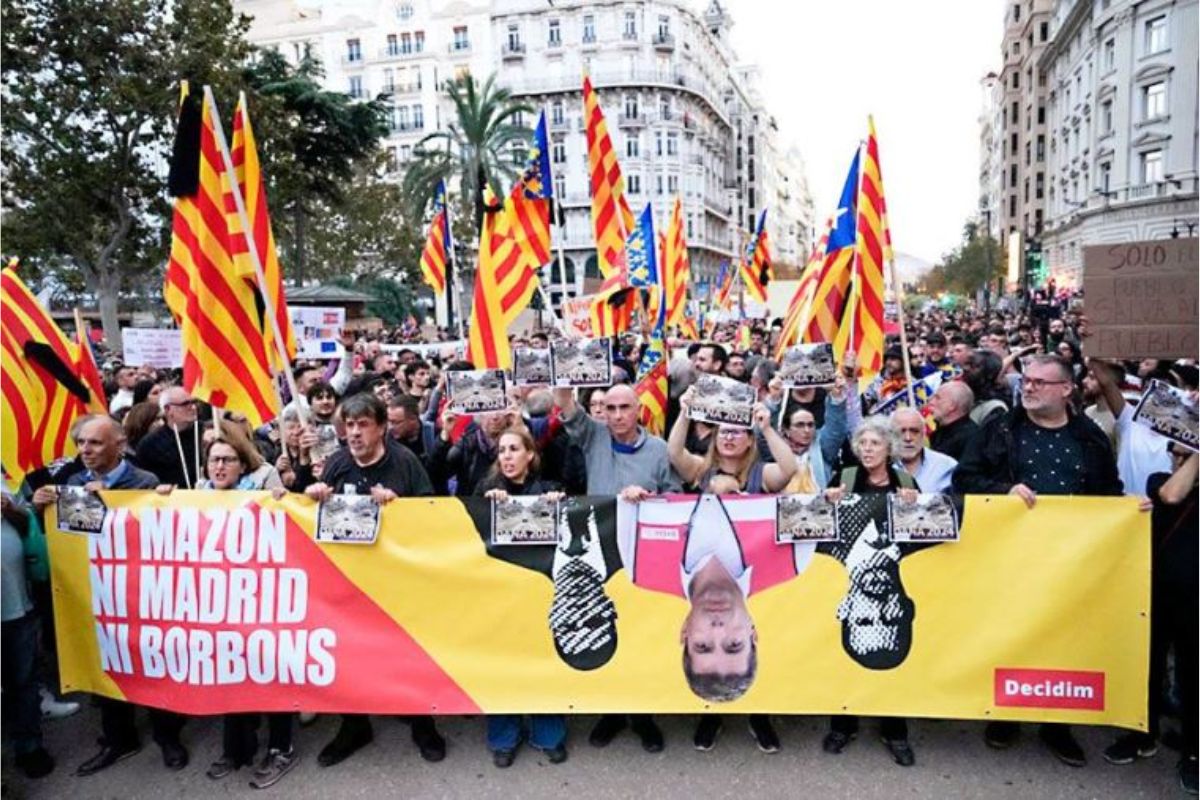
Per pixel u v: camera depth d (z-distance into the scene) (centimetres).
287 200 2594
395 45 6900
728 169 8750
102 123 1833
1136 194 4084
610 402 420
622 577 389
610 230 841
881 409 677
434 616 395
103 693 412
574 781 377
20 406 463
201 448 562
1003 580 374
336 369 1041
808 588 383
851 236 576
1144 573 363
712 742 398
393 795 372
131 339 789
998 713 376
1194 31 3747
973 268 6906
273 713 396
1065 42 5294
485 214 643
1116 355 411
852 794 360
